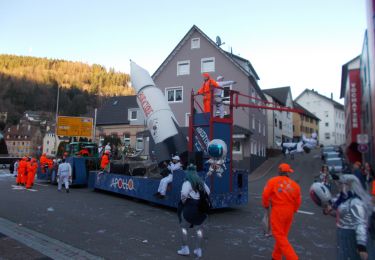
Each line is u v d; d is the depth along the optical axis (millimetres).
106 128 42812
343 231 4285
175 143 12367
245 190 11586
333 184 13508
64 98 102312
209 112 11031
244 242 7504
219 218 10266
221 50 31266
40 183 20109
